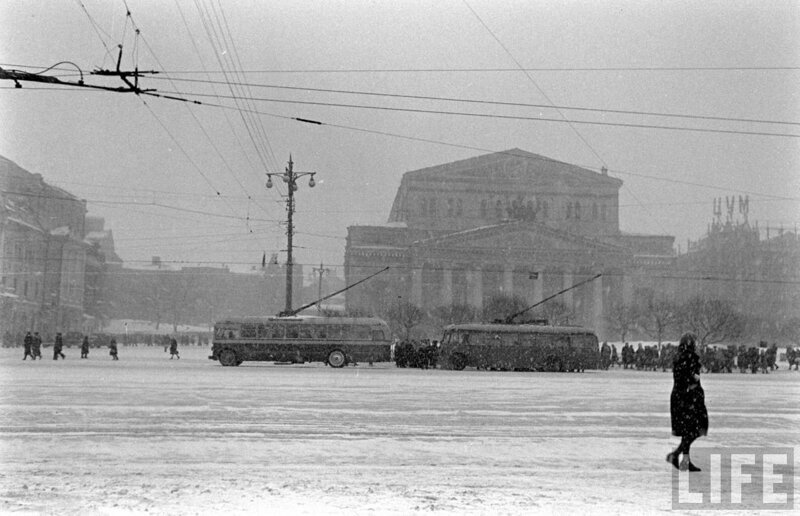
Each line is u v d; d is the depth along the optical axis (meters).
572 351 68.12
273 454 16.64
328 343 65.50
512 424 22.59
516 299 127.12
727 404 31.45
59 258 150.00
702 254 182.00
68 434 19.06
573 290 170.38
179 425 20.94
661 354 73.50
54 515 11.38
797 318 148.50
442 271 167.62
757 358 73.19
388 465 15.55
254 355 64.81
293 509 11.79
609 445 18.73
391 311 130.75
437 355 69.62
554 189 176.50
